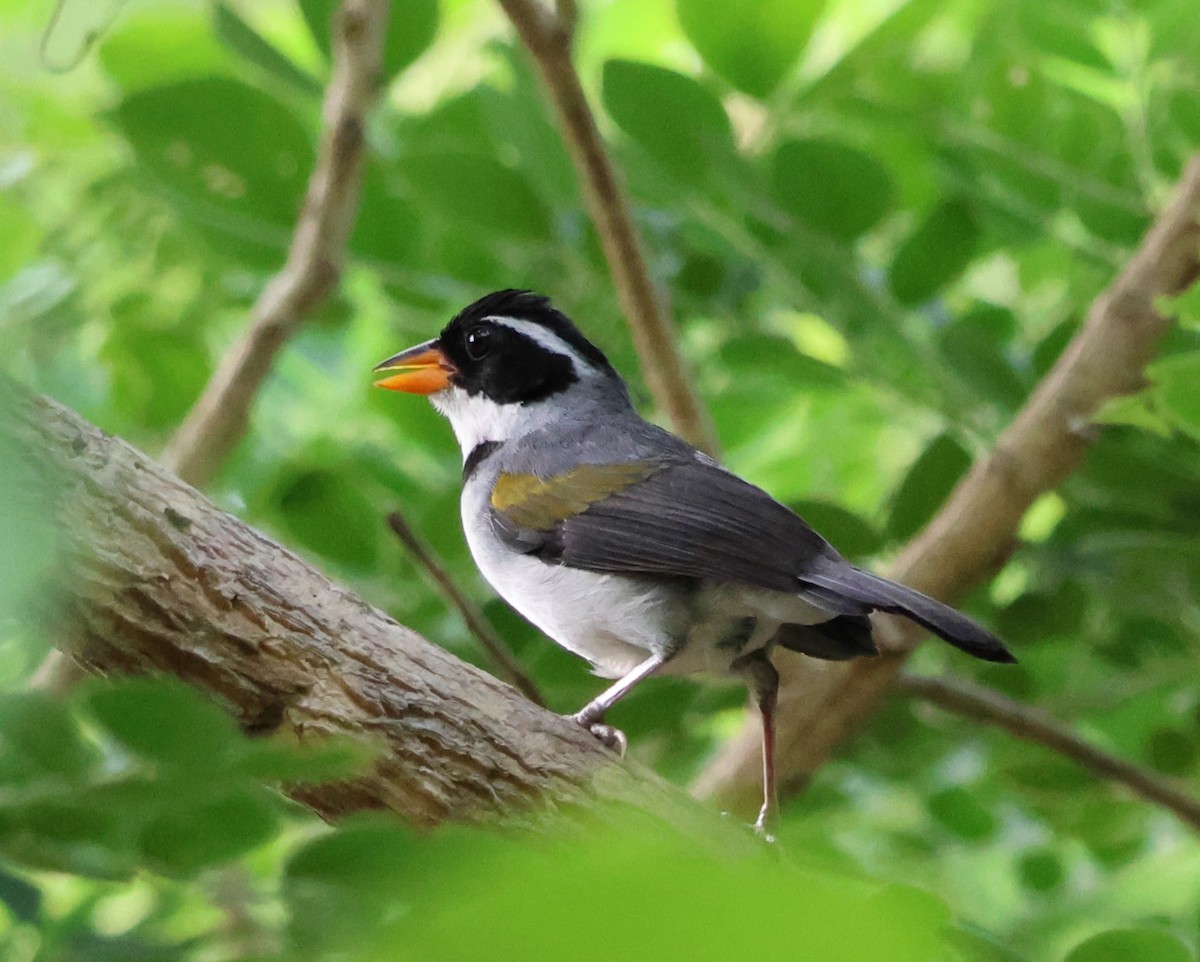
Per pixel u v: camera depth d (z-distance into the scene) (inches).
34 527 89.8
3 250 478.0
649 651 361.7
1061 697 442.0
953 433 421.4
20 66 506.6
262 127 430.6
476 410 421.7
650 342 398.9
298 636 264.4
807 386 441.7
